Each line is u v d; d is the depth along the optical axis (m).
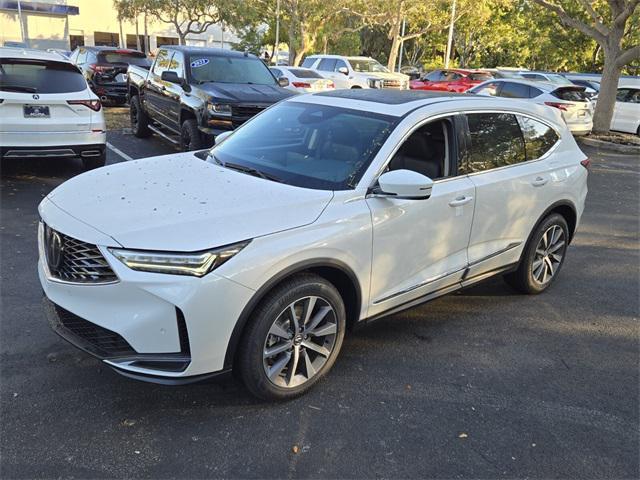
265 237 2.95
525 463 2.91
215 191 3.31
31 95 7.18
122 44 47.84
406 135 3.74
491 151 4.37
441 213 3.84
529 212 4.64
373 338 4.15
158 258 2.74
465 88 22.94
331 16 33.12
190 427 3.01
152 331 2.78
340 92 4.57
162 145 11.38
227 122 8.47
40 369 3.46
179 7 34.38
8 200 6.93
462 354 3.99
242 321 2.91
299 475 2.72
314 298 3.22
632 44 27.42
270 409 3.21
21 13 44.44
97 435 2.91
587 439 3.14
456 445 3.01
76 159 9.39
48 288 3.13
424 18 32.69
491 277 4.58
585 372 3.85
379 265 3.52
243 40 40.50
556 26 31.73
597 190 10.06
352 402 3.33
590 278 5.71
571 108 15.04
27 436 2.87
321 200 3.28
